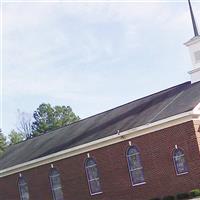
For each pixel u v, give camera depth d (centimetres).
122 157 3403
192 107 3008
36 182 4025
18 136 8250
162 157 3184
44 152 3969
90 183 3628
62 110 8650
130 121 3444
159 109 3319
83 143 3581
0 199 4334
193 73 3484
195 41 3484
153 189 3231
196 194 2914
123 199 3400
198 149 3009
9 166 4209
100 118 4003
